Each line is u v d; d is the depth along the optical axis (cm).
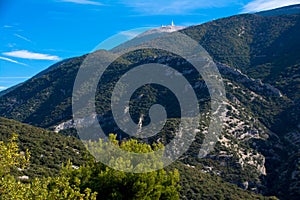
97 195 1688
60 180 1554
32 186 1457
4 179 1437
